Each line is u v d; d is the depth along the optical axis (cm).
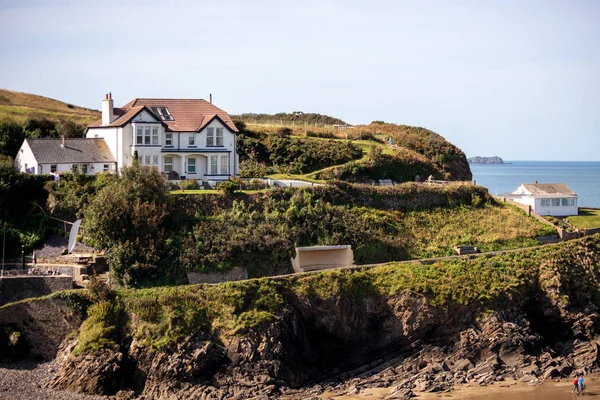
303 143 11450
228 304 6994
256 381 6575
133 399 6366
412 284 7544
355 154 11469
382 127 14212
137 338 6738
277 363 6712
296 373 6894
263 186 9025
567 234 9619
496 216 9838
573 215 10669
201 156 9569
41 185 8362
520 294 7844
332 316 7344
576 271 8575
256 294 7156
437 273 7844
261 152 11250
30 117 11069
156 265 7488
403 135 13425
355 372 7225
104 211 7500
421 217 9362
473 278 7856
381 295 7512
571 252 8862
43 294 7238
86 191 8256
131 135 9088
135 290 7162
